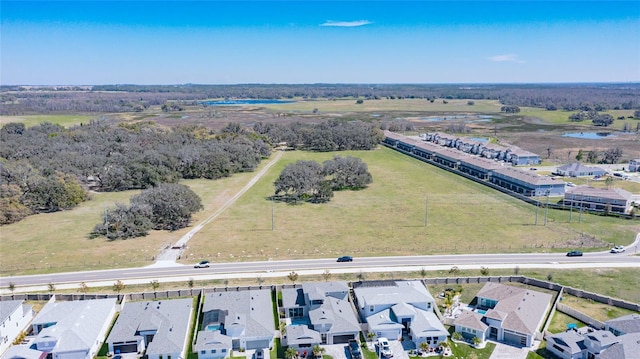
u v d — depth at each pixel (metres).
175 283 78.44
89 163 156.75
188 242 99.56
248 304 67.44
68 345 57.91
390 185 154.25
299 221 114.50
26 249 96.12
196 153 171.62
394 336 62.81
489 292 70.81
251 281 78.88
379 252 92.19
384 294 68.31
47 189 126.19
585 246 93.94
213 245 97.44
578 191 123.94
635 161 170.62
